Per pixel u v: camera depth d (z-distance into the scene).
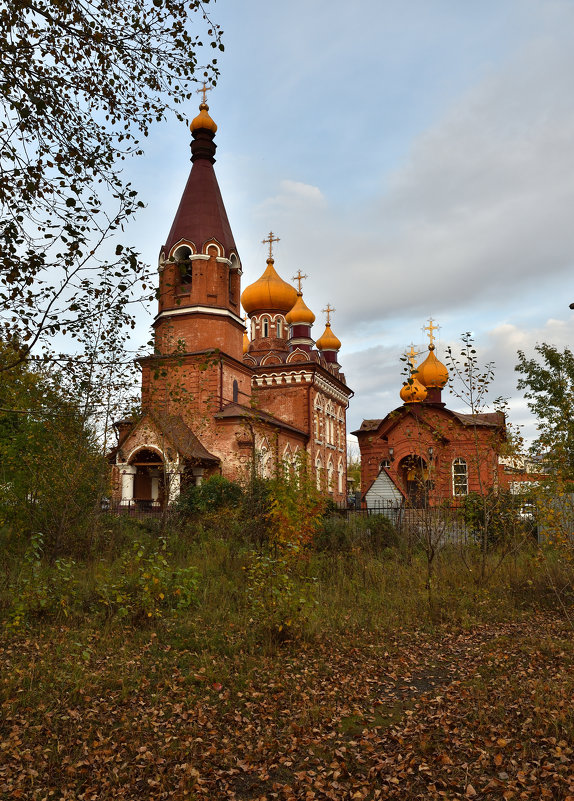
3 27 7.63
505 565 17.31
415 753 6.65
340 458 58.09
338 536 20.41
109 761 6.65
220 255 40.94
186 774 6.36
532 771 6.09
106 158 8.55
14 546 17.08
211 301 40.31
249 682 9.11
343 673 9.69
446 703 8.16
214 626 12.02
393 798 5.87
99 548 18.34
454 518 21.02
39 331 7.68
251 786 6.22
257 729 7.52
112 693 8.59
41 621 11.77
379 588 15.67
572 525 15.02
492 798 5.77
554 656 10.07
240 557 17.62
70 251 7.68
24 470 16.91
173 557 18.33
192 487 29.06
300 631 11.28
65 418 11.52
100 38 8.05
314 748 6.95
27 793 6.01
